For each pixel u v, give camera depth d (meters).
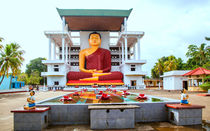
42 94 25.62
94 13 42.88
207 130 6.84
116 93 16.31
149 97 11.91
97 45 44.06
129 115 7.30
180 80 37.34
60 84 40.38
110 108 7.20
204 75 31.11
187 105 8.02
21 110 7.13
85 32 51.62
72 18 44.59
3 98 20.91
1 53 32.91
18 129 7.10
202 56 41.72
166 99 10.52
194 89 32.28
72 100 10.29
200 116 7.80
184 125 7.59
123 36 43.62
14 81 50.28
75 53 53.09
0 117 9.77
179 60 62.00
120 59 54.09
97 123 7.19
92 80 40.12
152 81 66.56
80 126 7.63
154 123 8.05
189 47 43.88
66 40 46.81
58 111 8.12
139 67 42.69
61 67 40.84
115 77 41.00
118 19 45.97
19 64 33.88
